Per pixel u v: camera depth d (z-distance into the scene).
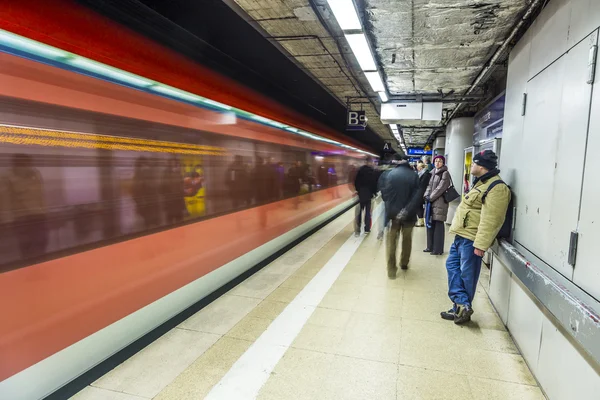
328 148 9.94
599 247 1.76
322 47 6.33
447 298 4.09
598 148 1.80
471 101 7.27
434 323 3.46
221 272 4.27
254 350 2.99
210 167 4.04
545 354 2.37
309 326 3.41
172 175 3.37
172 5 5.02
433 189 5.98
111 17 2.71
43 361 2.22
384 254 6.12
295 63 7.28
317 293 4.26
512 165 3.47
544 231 2.52
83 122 2.46
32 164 2.14
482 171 3.26
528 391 2.44
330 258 5.88
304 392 2.45
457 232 3.41
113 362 2.74
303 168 7.67
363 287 4.45
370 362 2.80
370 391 2.45
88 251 2.49
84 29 2.48
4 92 2.00
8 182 2.02
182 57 3.60
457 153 9.34
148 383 2.56
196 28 5.71
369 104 11.49
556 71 2.43
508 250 3.04
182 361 2.84
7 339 2.02
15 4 2.06
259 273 5.09
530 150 2.92
